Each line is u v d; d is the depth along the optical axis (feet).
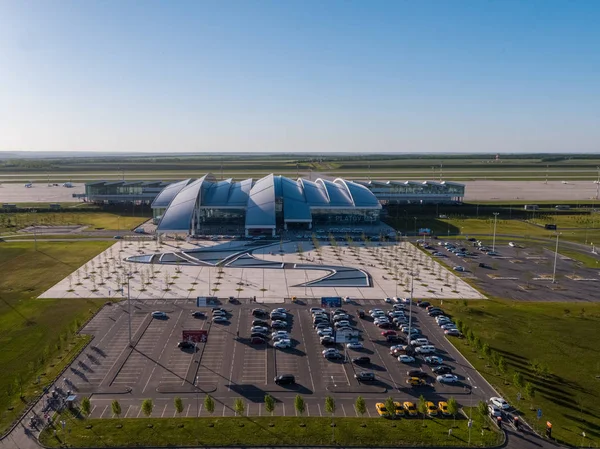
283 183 604.90
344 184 634.02
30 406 189.26
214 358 232.73
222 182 634.43
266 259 421.59
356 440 169.89
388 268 396.37
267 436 171.12
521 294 333.62
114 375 214.48
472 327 272.10
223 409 188.65
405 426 179.01
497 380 214.48
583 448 167.02
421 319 286.05
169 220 497.87
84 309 294.87
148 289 334.44
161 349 241.55
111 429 174.29
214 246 469.98
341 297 324.19
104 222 595.47
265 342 250.78
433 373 220.43
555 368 223.92
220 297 320.29
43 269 384.06
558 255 447.83
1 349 238.68
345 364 228.84
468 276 377.30
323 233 534.78
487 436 172.55
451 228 574.15
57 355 232.73
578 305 310.24
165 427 175.63
